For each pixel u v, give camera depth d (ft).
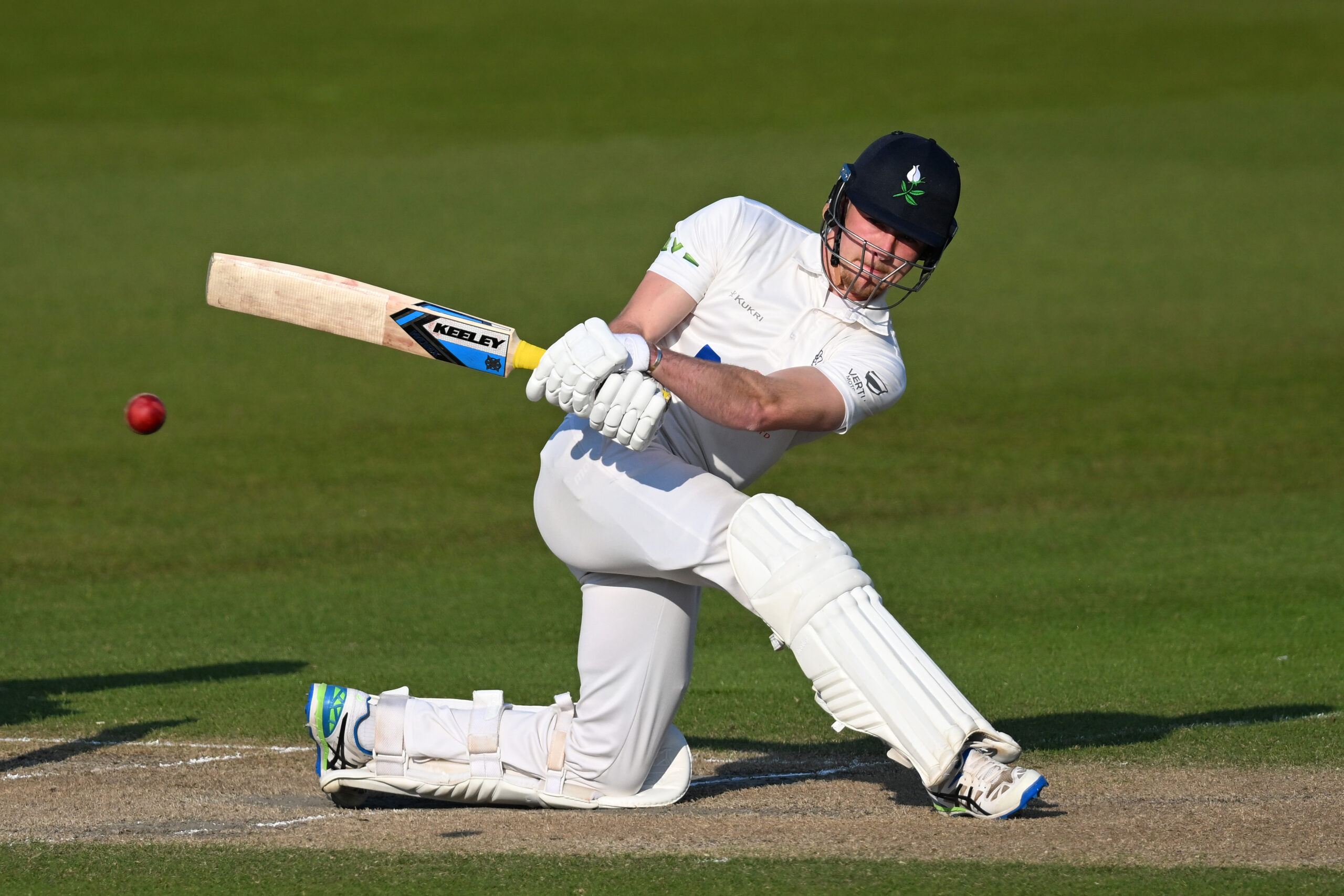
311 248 207.21
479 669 72.08
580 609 84.38
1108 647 74.84
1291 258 205.46
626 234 218.79
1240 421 131.54
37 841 45.37
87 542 98.53
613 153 279.49
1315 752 56.08
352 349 164.35
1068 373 150.82
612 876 41.01
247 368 153.99
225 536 100.37
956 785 46.29
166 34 372.17
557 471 47.91
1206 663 71.51
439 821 47.73
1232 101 320.29
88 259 202.28
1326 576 87.61
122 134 288.51
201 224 223.51
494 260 201.98
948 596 85.20
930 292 190.08
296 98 321.93
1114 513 104.83
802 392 45.14
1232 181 255.91
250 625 80.69
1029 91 332.39
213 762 56.95
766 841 44.45
